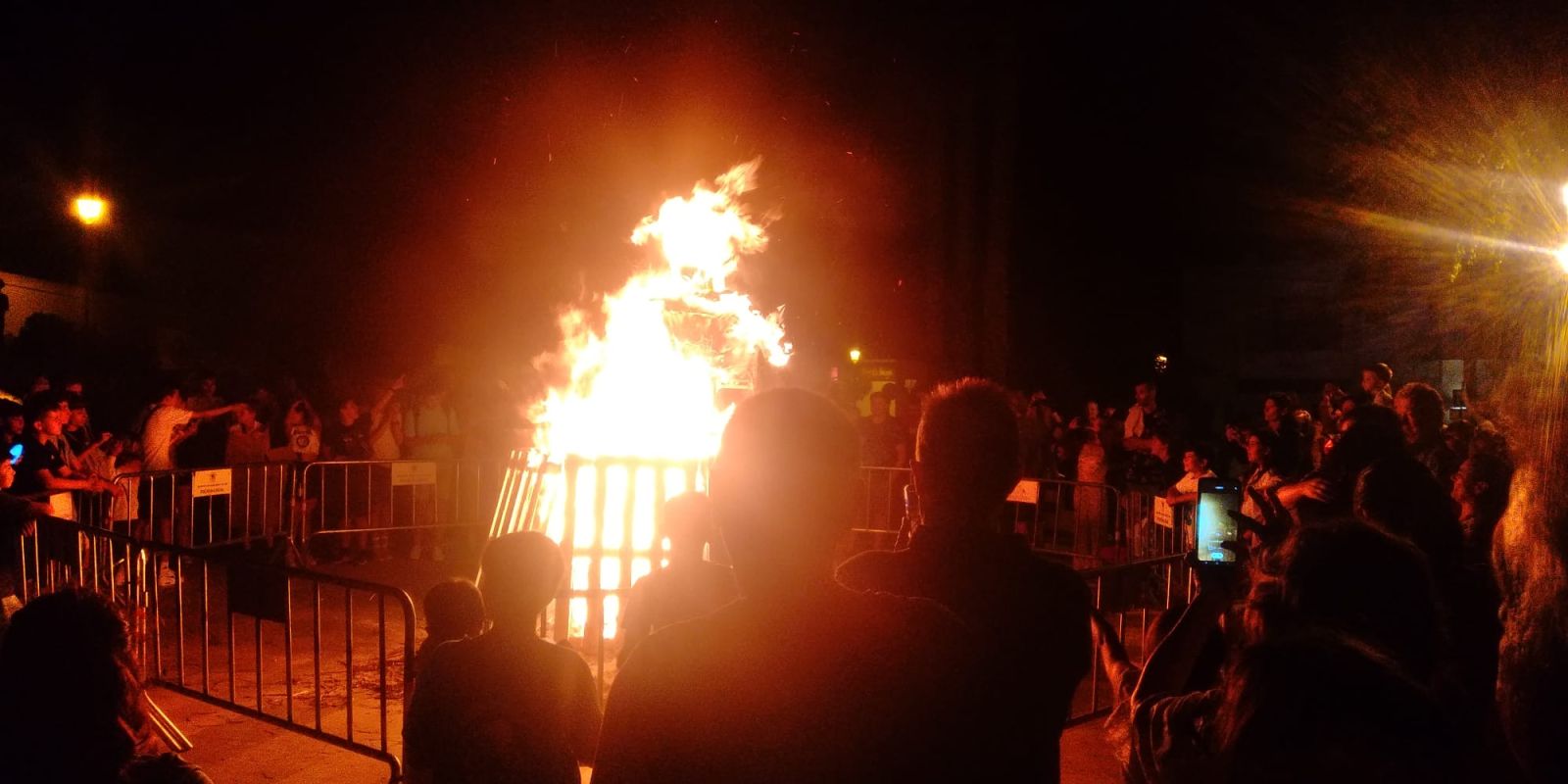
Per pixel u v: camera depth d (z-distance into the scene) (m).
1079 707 6.57
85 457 8.77
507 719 3.29
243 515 10.21
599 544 6.51
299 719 6.24
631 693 1.97
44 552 6.71
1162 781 2.41
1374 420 4.46
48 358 15.41
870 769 1.91
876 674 1.93
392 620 8.69
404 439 11.95
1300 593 2.20
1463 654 3.19
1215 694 2.35
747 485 1.98
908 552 2.66
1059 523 11.18
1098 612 3.14
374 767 5.52
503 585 3.38
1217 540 3.99
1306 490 4.51
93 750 2.45
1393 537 2.27
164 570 9.36
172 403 10.08
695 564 4.12
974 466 2.62
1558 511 2.58
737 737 1.91
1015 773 2.07
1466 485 4.29
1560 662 2.53
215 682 6.96
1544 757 2.54
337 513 11.18
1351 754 1.93
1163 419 13.98
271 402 12.09
